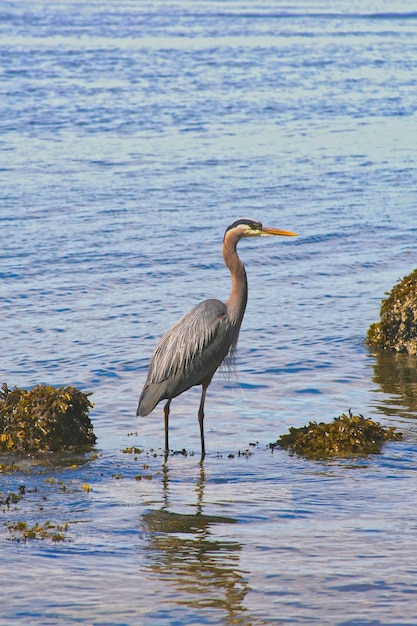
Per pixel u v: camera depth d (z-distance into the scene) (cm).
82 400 1217
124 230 2633
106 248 2427
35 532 891
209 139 4169
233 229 1164
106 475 1076
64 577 793
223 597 754
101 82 5931
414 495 995
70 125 4447
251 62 7281
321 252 2428
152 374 1174
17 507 966
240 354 1609
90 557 837
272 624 707
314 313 1886
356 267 2281
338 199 3094
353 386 1441
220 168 3572
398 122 4750
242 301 1180
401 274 2216
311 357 1595
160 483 1046
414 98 5575
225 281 2152
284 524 916
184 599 750
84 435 1205
